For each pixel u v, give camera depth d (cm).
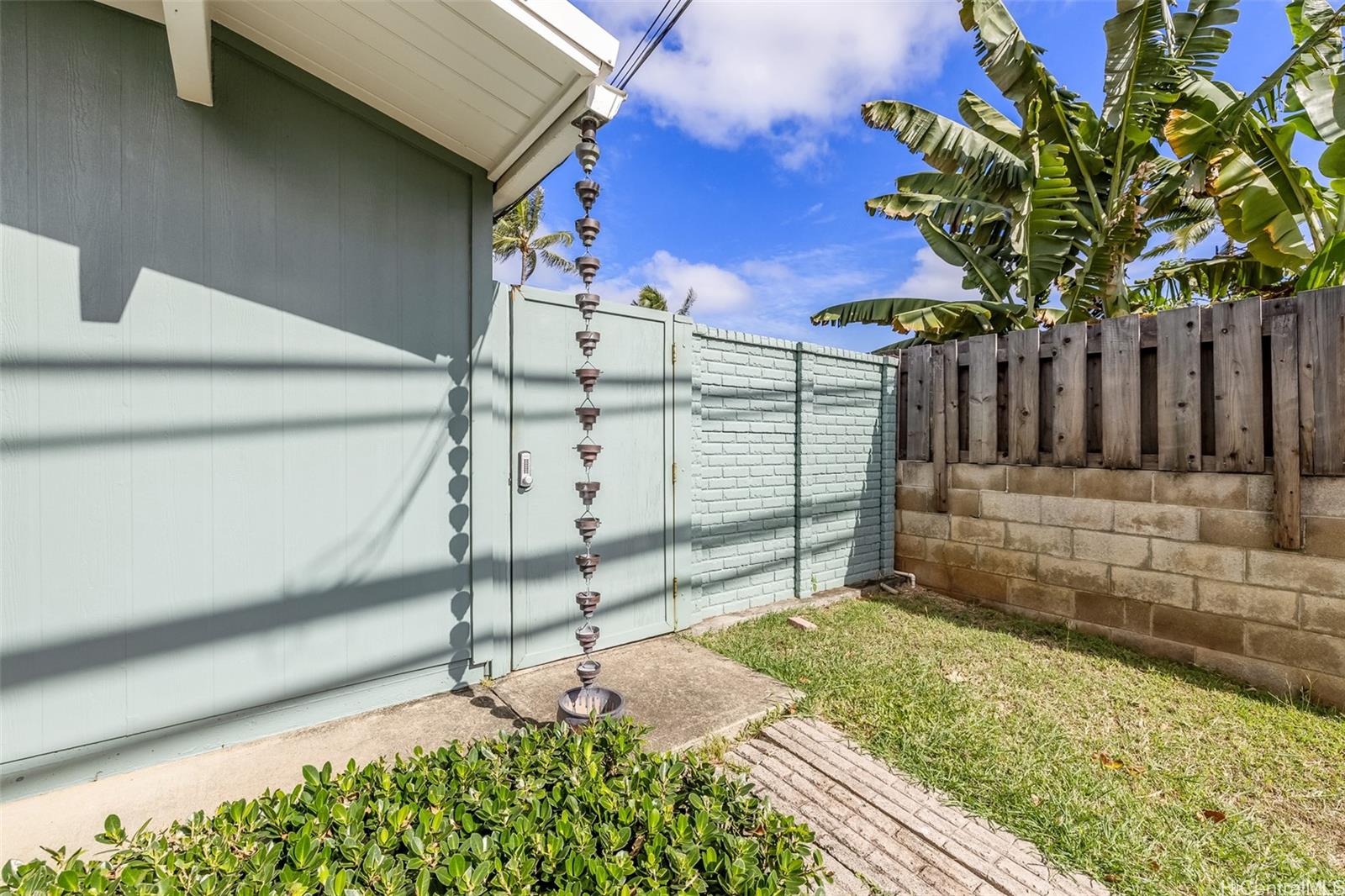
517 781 135
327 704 250
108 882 97
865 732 245
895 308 677
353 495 256
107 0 202
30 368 192
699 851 112
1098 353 375
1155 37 466
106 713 203
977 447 445
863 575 489
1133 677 308
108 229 205
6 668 188
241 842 111
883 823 188
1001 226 704
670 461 366
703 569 388
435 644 277
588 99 224
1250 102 446
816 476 454
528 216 2028
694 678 292
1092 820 189
